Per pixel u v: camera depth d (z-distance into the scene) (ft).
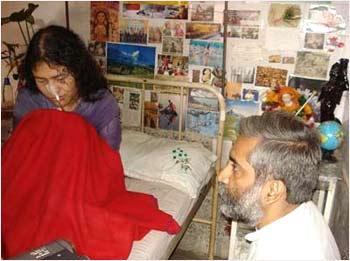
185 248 7.72
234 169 2.86
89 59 4.56
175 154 5.87
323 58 6.15
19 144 4.07
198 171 5.81
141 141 6.34
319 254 2.60
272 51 6.33
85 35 7.08
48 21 7.19
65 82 4.28
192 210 5.72
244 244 6.35
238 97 6.64
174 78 6.84
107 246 3.91
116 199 4.63
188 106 6.90
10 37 7.20
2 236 3.74
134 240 4.16
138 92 7.06
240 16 6.32
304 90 6.33
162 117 7.09
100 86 4.75
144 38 6.82
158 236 4.30
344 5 5.89
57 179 3.92
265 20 6.24
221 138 6.49
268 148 2.68
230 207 2.95
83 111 4.63
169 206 5.01
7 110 6.97
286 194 2.72
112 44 6.99
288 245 2.67
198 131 6.98
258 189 2.73
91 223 3.98
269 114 2.88
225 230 7.31
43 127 4.11
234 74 6.57
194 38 6.58
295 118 2.85
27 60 4.33
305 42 6.16
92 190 4.20
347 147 5.65
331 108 5.82
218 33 6.45
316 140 2.79
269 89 6.48
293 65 6.29
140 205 4.60
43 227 3.83
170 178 5.56
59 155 4.00
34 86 4.53
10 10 7.17
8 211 3.91
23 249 3.76
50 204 3.86
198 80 6.74
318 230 2.73
